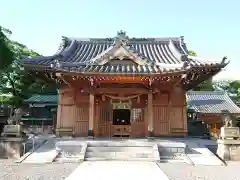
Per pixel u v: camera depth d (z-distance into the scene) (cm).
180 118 2152
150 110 1941
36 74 2080
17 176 1048
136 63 2036
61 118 2156
